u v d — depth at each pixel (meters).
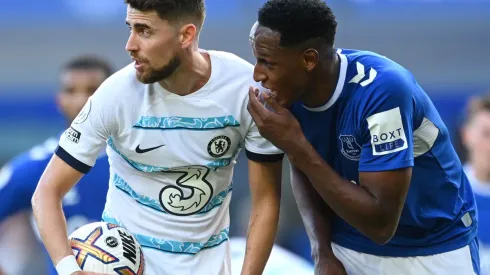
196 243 16.02
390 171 14.71
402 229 16.50
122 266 14.96
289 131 14.69
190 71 15.00
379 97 14.82
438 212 16.41
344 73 15.28
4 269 26.30
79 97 22.78
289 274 22.94
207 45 32.66
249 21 32.66
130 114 15.18
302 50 14.58
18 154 34.38
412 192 16.02
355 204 14.71
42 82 33.75
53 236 14.79
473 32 32.94
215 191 15.95
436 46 33.09
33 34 33.34
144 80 14.62
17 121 34.12
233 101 15.38
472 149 27.17
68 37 33.38
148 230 15.88
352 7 32.78
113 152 16.03
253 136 15.70
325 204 17.20
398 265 16.72
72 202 22.23
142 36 14.36
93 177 22.25
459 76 33.19
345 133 15.34
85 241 15.09
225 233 16.55
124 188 16.00
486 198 26.95
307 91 15.20
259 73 14.76
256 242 15.84
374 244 16.77
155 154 15.36
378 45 32.94
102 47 33.34
